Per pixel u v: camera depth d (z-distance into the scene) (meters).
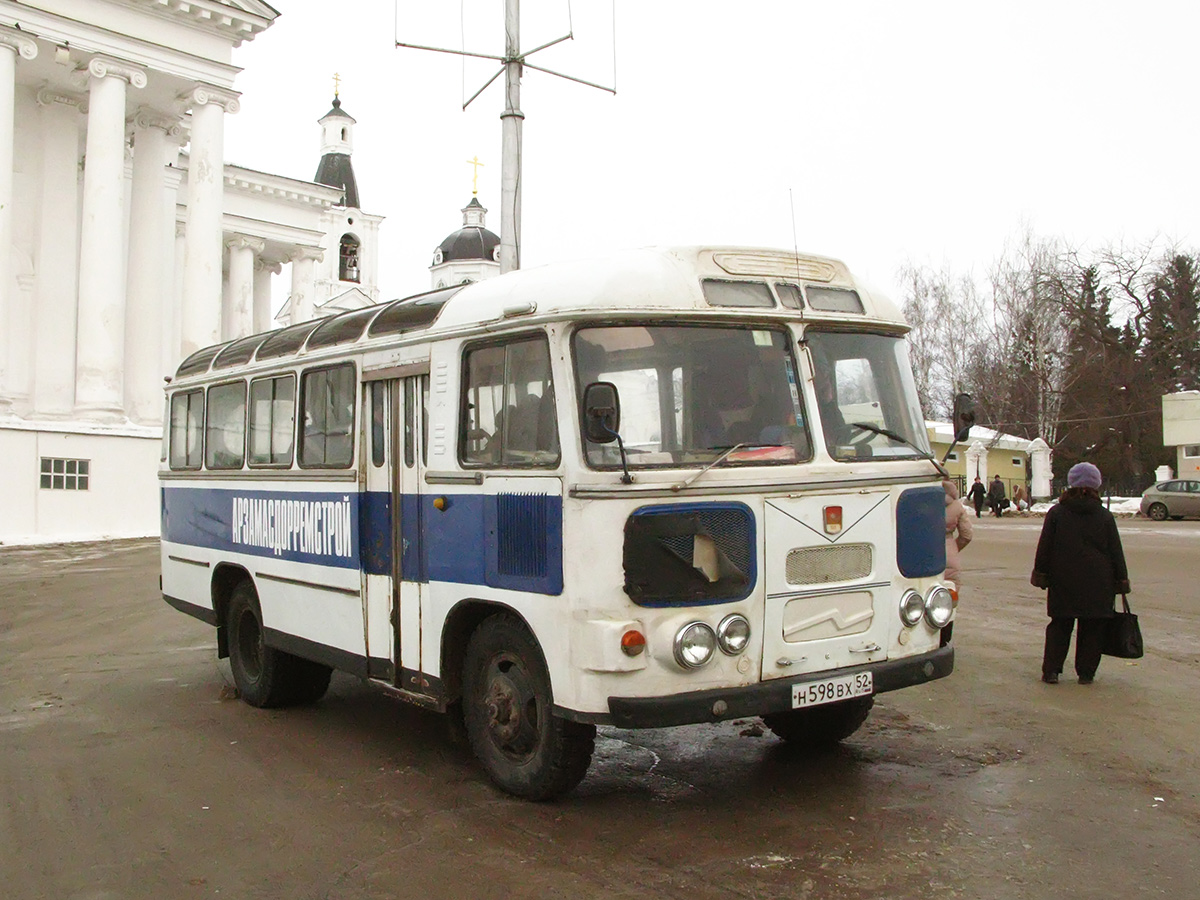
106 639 12.06
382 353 6.80
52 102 31.48
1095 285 54.97
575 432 5.21
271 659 8.25
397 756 6.90
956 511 8.91
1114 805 5.65
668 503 5.14
